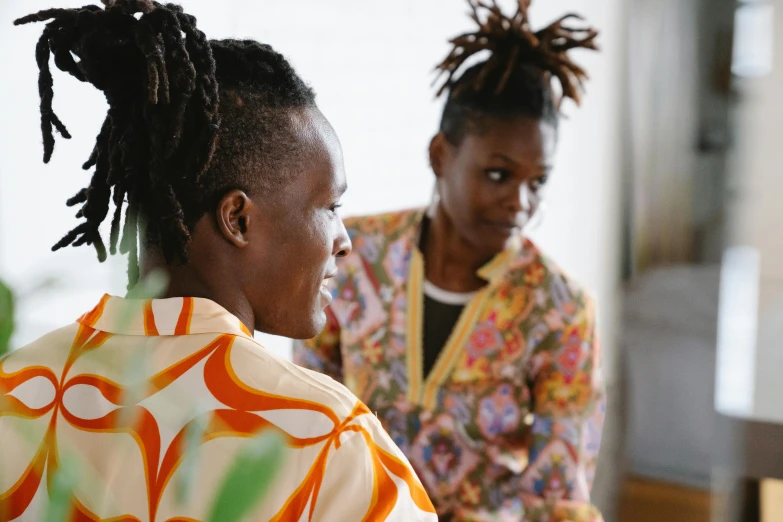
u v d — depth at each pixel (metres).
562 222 2.86
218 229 0.71
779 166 3.22
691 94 3.03
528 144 1.27
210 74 0.70
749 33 3.14
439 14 2.45
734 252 3.26
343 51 2.30
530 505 1.36
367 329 1.45
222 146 0.70
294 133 0.72
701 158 3.10
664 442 2.78
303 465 0.60
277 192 0.72
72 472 0.58
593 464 1.42
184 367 0.65
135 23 0.71
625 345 3.00
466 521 1.36
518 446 1.42
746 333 2.89
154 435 0.62
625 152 3.02
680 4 2.94
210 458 0.61
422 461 1.41
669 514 2.53
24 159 1.60
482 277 1.41
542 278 1.41
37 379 0.68
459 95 1.32
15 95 1.57
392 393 1.43
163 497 0.61
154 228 0.72
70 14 0.73
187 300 0.68
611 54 2.92
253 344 0.66
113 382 0.65
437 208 1.41
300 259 0.73
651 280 3.07
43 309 1.39
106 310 0.70
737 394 2.44
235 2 2.03
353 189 2.37
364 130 2.38
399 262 1.44
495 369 1.41
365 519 0.60
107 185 0.75
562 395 1.40
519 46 1.33
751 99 3.20
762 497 2.07
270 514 0.59
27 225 1.62
